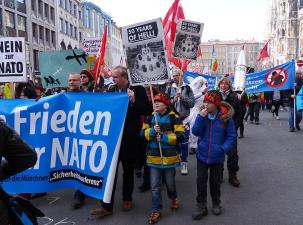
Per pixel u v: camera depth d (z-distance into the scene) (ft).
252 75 44.34
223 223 16.19
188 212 17.56
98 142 16.39
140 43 17.47
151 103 18.02
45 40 145.38
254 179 22.76
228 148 16.57
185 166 24.36
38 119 17.26
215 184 17.03
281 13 286.87
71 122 17.11
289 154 29.60
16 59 25.04
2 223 8.21
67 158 17.24
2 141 8.30
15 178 17.10
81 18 199.93
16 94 25.29
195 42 26.61
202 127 16.74
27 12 127.95
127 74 17.87
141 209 18.08
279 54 290.15
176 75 25.85
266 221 16.29
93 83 22.91
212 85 48.65
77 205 18.12
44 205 18.67
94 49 41.27
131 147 17.33
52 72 31.32
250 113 51.67
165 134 16.49
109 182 15.96
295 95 41.68
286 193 19.95
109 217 17.10
